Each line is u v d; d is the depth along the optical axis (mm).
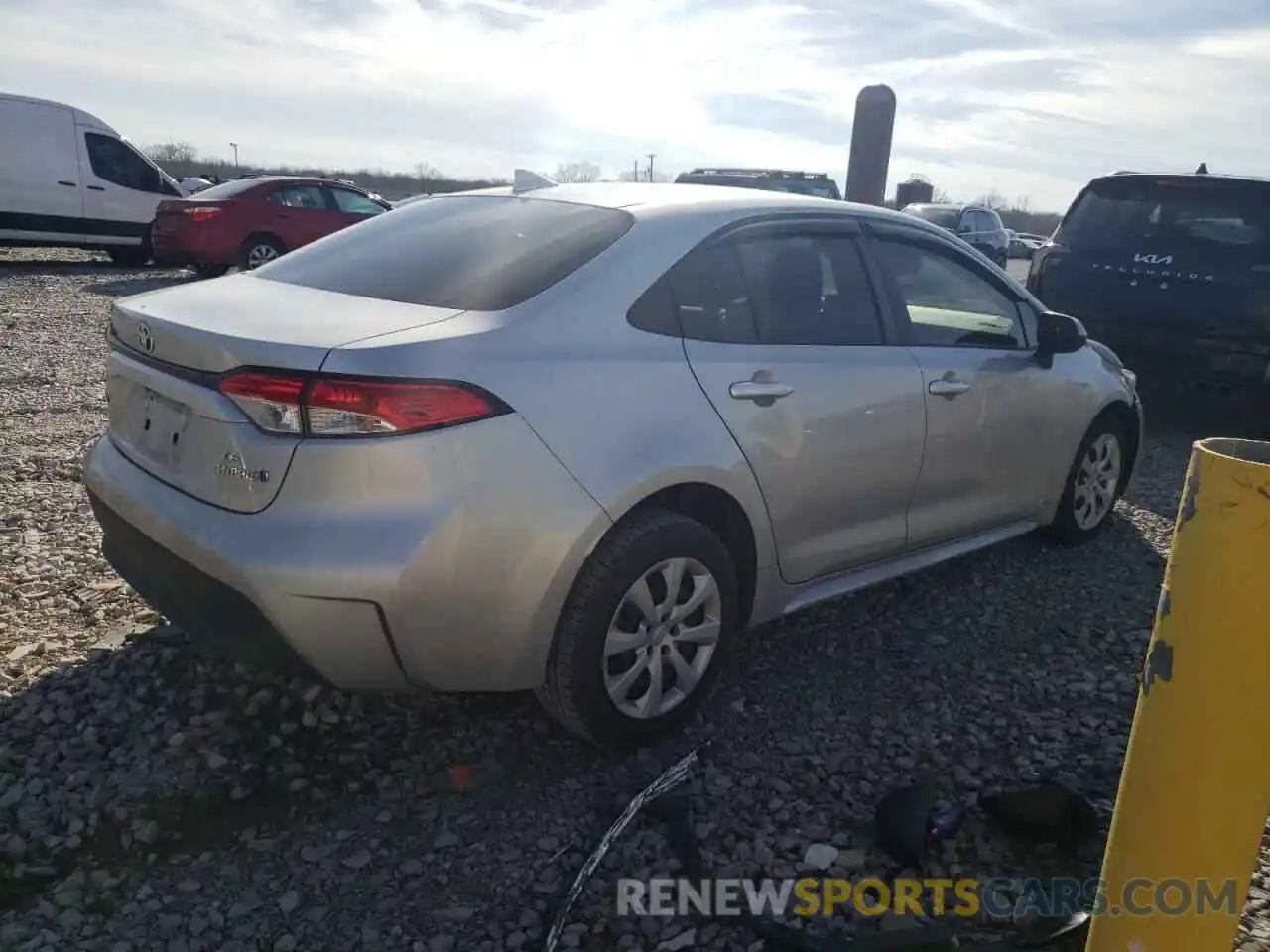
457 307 2869
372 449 2502
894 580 4473
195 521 2674
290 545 2514
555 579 2727
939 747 3189
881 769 3053
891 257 3857
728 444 3092
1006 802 2742
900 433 3662
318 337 2592
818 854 2656
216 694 3227
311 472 2518
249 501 2598
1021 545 4953
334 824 2729
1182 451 6980
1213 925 1702
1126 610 4262
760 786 2939
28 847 2568
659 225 3201
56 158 14555
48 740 2961
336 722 3150
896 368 3652
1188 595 1658
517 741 3119
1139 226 7387
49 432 5992
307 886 2508
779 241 3482
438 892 2502
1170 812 1707
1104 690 3588
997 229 19875
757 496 3215
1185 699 1668
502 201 3562
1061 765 3109
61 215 14672
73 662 3367
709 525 3240
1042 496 4543
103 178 14992
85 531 4461
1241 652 1599
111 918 2375
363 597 2512
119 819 2678
